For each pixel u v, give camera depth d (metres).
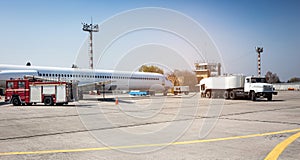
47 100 23.02
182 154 6.69
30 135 9.34
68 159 6.28
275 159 6.20
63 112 17.22
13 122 12.62
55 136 9.16
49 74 33.44
